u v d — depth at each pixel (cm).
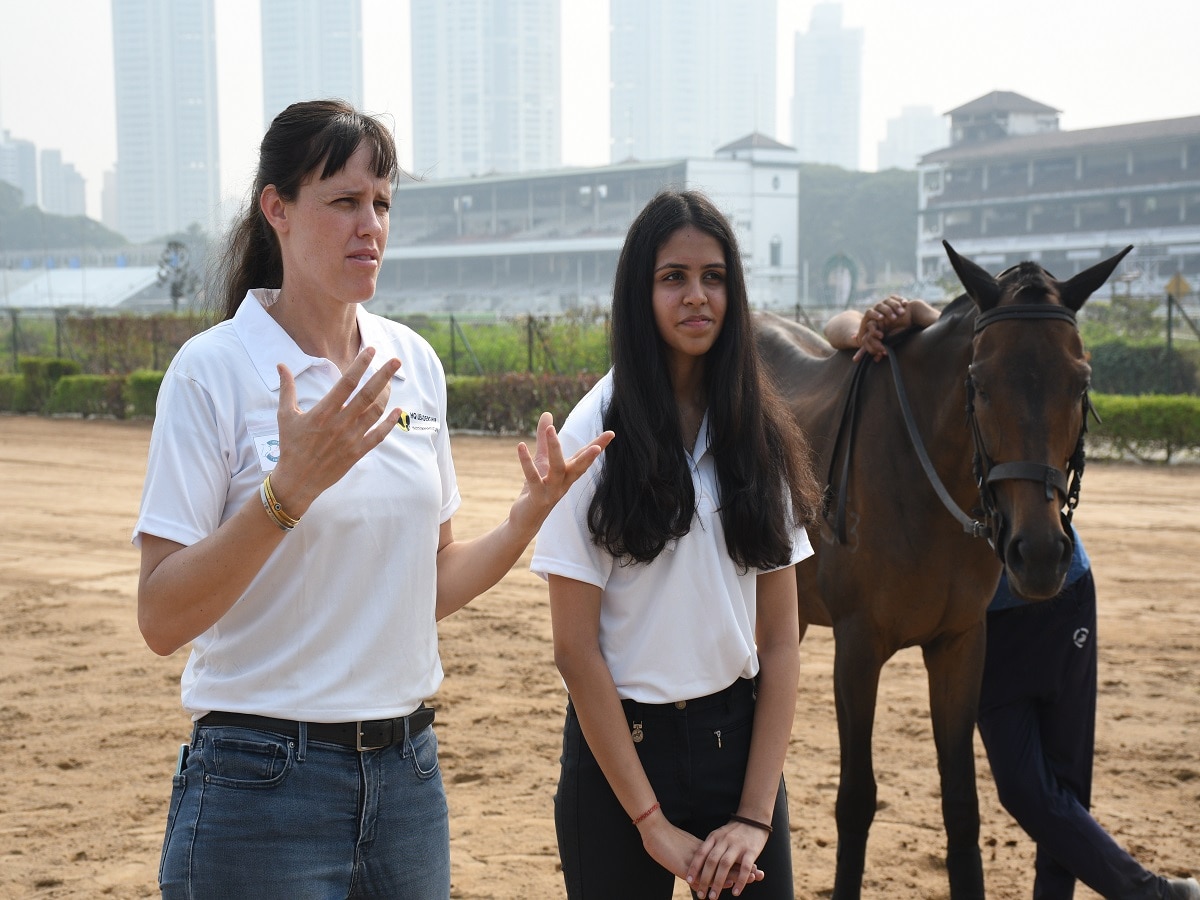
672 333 230
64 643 729
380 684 206
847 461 364
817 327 2355
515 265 7906
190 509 195
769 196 7588
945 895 388
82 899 396
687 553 228
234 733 198
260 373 204
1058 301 308
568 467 210
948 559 340
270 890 192
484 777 502
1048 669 340
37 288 8088
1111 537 991
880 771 502
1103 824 441
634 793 221
